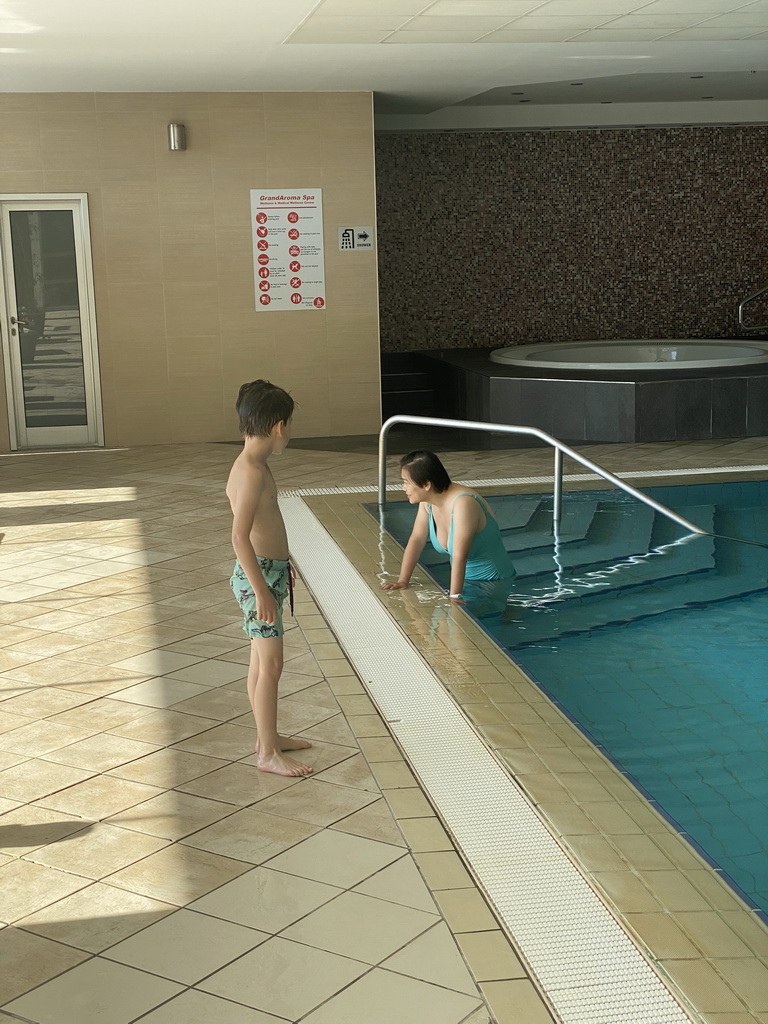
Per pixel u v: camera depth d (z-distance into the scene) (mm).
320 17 7207
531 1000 2143
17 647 4531
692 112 13133
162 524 6914
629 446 9344
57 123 9766
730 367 10203
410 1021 2117
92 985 2254
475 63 9242
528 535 6207
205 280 10234
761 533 6191
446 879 2615
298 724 3611
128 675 4160
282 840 2846
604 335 13695
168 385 10352
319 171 10242
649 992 2148
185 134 9938
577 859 2670
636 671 4113
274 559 3166
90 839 2879
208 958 2338
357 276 10461
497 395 10320
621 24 7895
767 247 13727
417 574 5457
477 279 13406
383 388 12828
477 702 3754
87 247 10008
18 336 10109
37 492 8180
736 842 2807
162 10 6887
